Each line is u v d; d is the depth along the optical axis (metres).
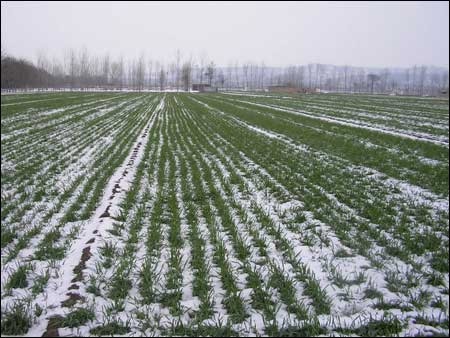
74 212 8.10
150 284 4.97
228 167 12.55
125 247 6.15
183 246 6.33
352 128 22.62
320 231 7.06
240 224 7.43
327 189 9.93
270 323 4.17
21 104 38.81
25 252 6.17
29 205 8.53
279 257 5.98
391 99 62.25
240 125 25.09
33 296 4.71
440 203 8.86
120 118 29.78
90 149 16.05
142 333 4.00
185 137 19.84
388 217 7.77
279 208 8.44
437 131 21.73
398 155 14.50
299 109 38.75
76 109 36.25
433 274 5.34
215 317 4.34
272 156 14.40
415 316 4.30
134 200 8.83
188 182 10.53
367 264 5.77
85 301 4.60
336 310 4.52
